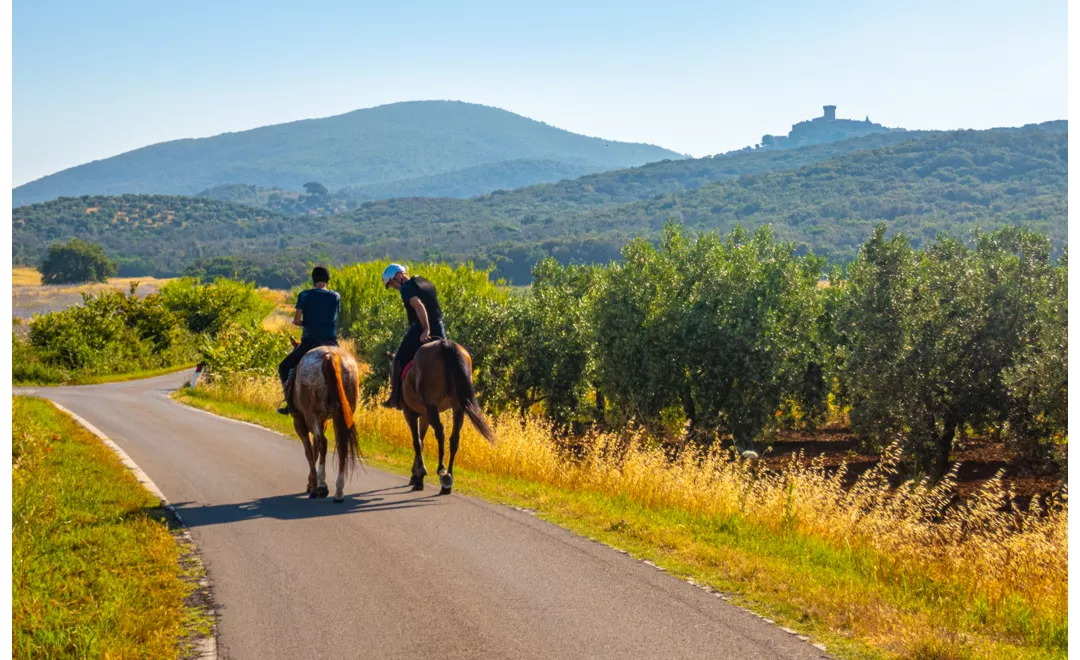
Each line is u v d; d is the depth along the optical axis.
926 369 13.52
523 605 6.61
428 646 5.84
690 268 18.75
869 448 15.18
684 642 5.87
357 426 17.44
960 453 16.16
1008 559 8.67
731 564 7.62
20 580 6.79
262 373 29.17
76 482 10.84
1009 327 13.09
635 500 11.10
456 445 10.93
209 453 14.51
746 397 17.52
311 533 8.80
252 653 5.73
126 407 22.89
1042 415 12.73
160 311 47.41
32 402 20.34
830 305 17.83
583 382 21.58
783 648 5.75
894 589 7.33
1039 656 5.61
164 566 7.56
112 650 5.60
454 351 10.67
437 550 8.15
